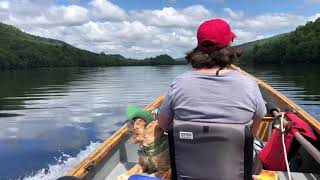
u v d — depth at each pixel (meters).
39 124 5.25
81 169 1.47
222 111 1.08
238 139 1.06
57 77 17.17
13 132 4.74
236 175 1.08
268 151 1.83
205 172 1.09
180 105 1.12
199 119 1.09
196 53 1.13
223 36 1.10
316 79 11.29
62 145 4.03
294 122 1.80
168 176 1.52
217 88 1.09
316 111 5.71
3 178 3.01
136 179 1.15
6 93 9.67
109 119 5.53
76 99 8.16
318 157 1.42
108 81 13.82
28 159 3.53
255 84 1.13
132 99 8.02
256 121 1.14
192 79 1.12
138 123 1.57
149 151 1.52
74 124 5.18
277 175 1.63
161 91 9.51
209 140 1.08
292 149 1.81
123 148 1.97
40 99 8.27
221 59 1.10
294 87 9.02
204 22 1.14
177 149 1.12
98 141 4.19
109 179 1.73
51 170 3.20
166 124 1.21
